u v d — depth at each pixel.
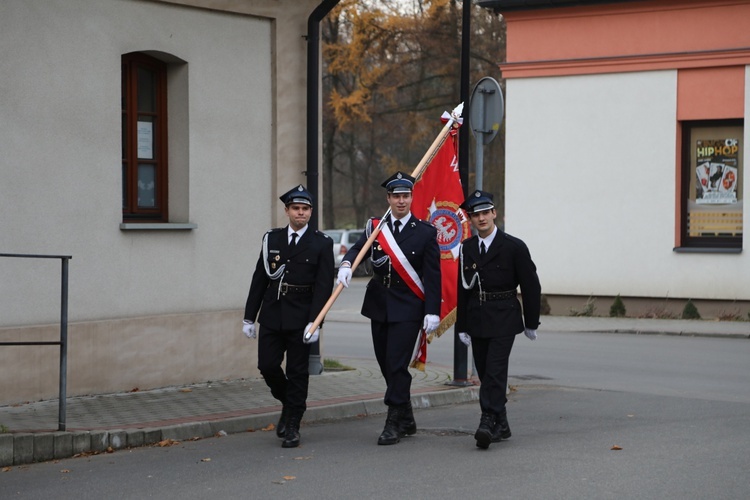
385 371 9.13
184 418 9.38
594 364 14.64
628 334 19.20
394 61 40.16
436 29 39.06
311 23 12.52
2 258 9.92
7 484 7.35
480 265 8.79
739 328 19.33
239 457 8.21
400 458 8.12
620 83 22.00
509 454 8.23
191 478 7.48
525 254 8.80
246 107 12.12
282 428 8.91
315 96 12.55
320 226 12.73
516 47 22.97
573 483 7.17
